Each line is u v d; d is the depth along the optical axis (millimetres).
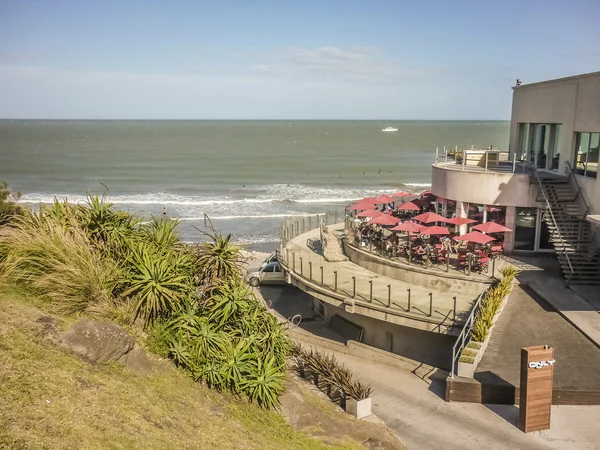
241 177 89188
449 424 14242
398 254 25094
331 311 25109
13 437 6805
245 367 11898
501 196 24891
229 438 9633
